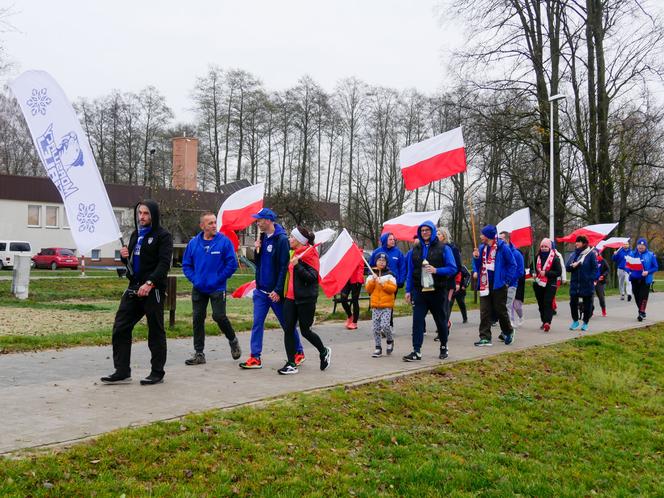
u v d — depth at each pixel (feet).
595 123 95.50
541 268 42.63
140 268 23.15
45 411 19.02
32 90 24.03
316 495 15.21
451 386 26.23
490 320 35.99
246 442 17.33
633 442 22.70
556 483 18.26
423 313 30.30
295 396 21.76
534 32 93.20
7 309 50.11
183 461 15.83
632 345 39.55
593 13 91.35
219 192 176.04
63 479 14.26
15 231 169.99
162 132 194.70
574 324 44.01
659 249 194.70
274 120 178.81
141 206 23.08
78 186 23.58
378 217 137.28
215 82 180.65
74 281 88.74
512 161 95.40
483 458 19.17
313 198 123.95
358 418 20.84
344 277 37.86
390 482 16.65
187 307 54.24
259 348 27.02
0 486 13.55
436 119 139.85
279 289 25.64
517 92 91.56
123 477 14.78
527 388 27.86
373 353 32.12
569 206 104.17
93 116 194.08
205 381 23.99
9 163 201.05
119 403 20.20
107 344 31.91
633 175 97.55
